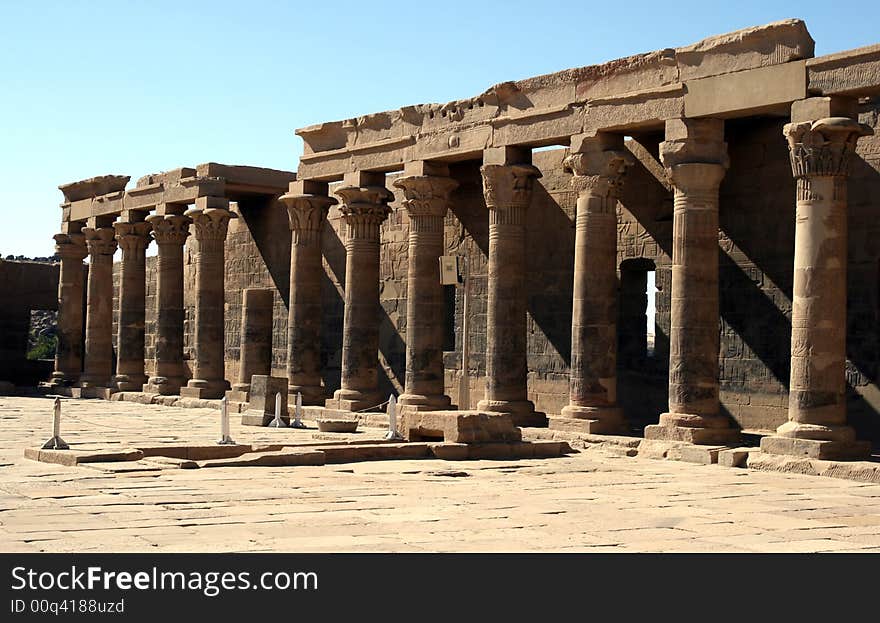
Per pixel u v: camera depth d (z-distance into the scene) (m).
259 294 35.78
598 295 22.31
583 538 10.77
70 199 41.22
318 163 29.73
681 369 20.36
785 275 22.28
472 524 11.52
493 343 24.41
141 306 38.03
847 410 21.17
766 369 22.55
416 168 26.58
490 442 19.55
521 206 24.47
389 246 32.22
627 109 21.64
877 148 20.94
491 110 24.75
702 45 20.33
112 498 13.03
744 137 23.14
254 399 26.23
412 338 26.55
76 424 25.66
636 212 25.14
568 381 26.59
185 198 34.81
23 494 13.30
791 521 12.22
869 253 20.95
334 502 13.07
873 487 15.88
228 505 12.69
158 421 27.06
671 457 19.59
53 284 45.94
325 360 34.34
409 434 20.25
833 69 18.31
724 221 23.41
